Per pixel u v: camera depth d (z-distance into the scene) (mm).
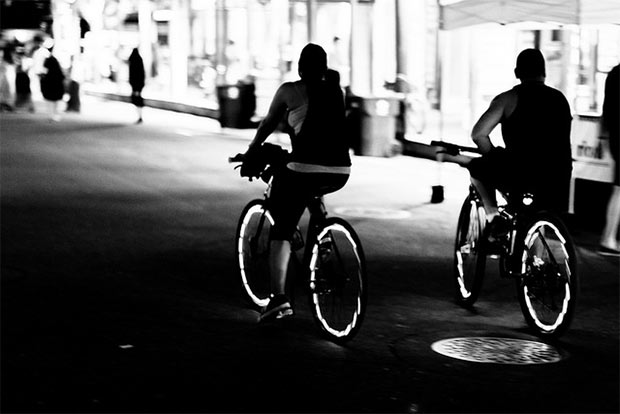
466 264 10758
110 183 19266
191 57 40344
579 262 13008
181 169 21688
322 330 9258
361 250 8805
